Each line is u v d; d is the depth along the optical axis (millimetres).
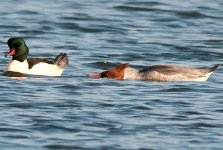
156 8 37750
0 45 29266
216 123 19156
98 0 39750
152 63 26875
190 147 17375
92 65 26078
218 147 17406
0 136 17750
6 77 23656
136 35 32094
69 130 18312
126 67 23734
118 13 36688
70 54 27922
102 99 21172
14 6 37344
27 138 17672
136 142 17625
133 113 19859
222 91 22469
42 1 38906
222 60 27688
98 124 18828
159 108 20422
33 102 20656
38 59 24547
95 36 31734
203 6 38688
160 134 18219
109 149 17125
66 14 35750
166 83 23141
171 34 32562
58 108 20109
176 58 27859
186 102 21125
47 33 31984
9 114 19406
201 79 23453
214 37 32125
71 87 22516
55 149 17078
